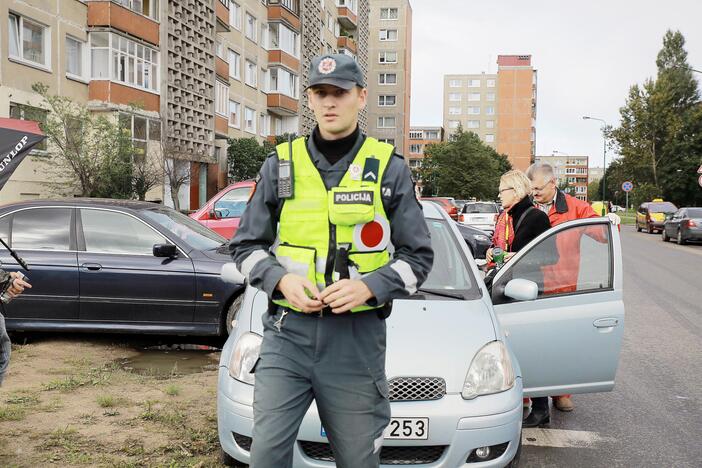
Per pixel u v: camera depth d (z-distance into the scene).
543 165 5.50
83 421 4.51
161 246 6.72
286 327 2.23
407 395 3.43
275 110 43.06
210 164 34.09
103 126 20.39
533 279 4.54
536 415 4.86
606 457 4.36
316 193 2.22
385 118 78.44
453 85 128.88
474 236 14.53
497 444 3.45
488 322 3.93
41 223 6.93
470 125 128.75
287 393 2.22
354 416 2.24
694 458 4.38
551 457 4.34
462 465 3.39
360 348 2.23
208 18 31.23
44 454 3.92
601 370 4.49
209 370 6.13
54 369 5.89
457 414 3.39
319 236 2.21
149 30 26.06
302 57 45.75
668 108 56.62
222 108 34.19
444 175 63.53
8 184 19.58
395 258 2.24
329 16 54.53
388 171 2.23
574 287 4.54
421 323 3.83
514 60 121.06
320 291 2.20
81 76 23.92
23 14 20.75
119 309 6.79
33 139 3.52
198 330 6.88
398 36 78.00
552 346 4.39
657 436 4.80
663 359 7.24
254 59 39.75
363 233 2.20
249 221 2.34
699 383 6.27
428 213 5.09
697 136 56.31
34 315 6.74
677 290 13.00
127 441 4.16
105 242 6.94
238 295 6.92
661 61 66.31
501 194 4.98
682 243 27.11
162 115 26.86
